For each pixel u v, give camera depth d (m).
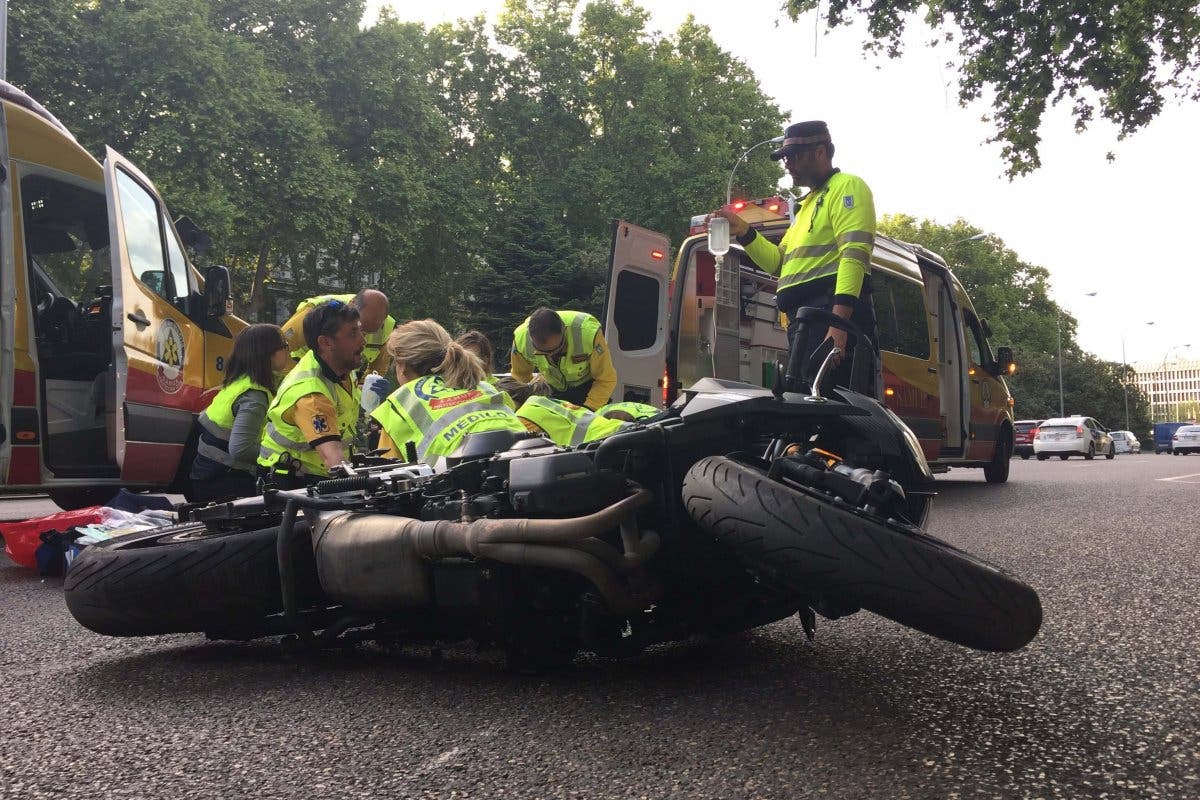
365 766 2.22
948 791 1.96
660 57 40.75
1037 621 2.20
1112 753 2.17
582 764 2.17
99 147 25.02
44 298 7.15
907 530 2.29
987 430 12.91
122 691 2.99
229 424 5.81
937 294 12.20
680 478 2.73
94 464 7.11
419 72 36.72
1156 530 6.69
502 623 2.80
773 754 2.19
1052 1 11.63
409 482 3.07
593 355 6.88
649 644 2.79
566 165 40.09
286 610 3.13
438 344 3.82
